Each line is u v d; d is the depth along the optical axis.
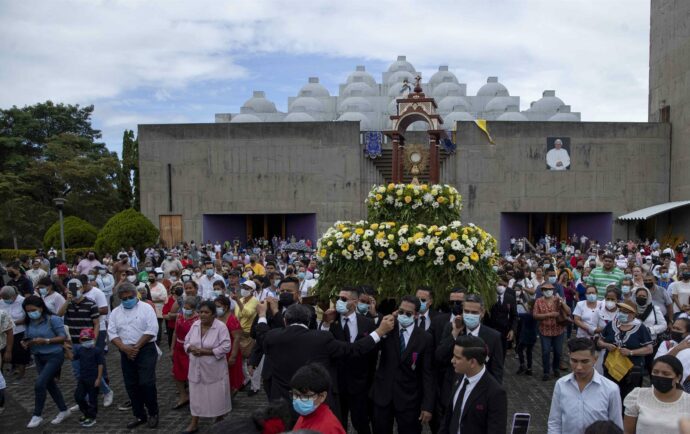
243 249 34.03
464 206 35.03
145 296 12.98
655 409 4.62
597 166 35.03
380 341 6.48
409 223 9.17
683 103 33.22
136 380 8.13
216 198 35.72
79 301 8.87
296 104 47.16
